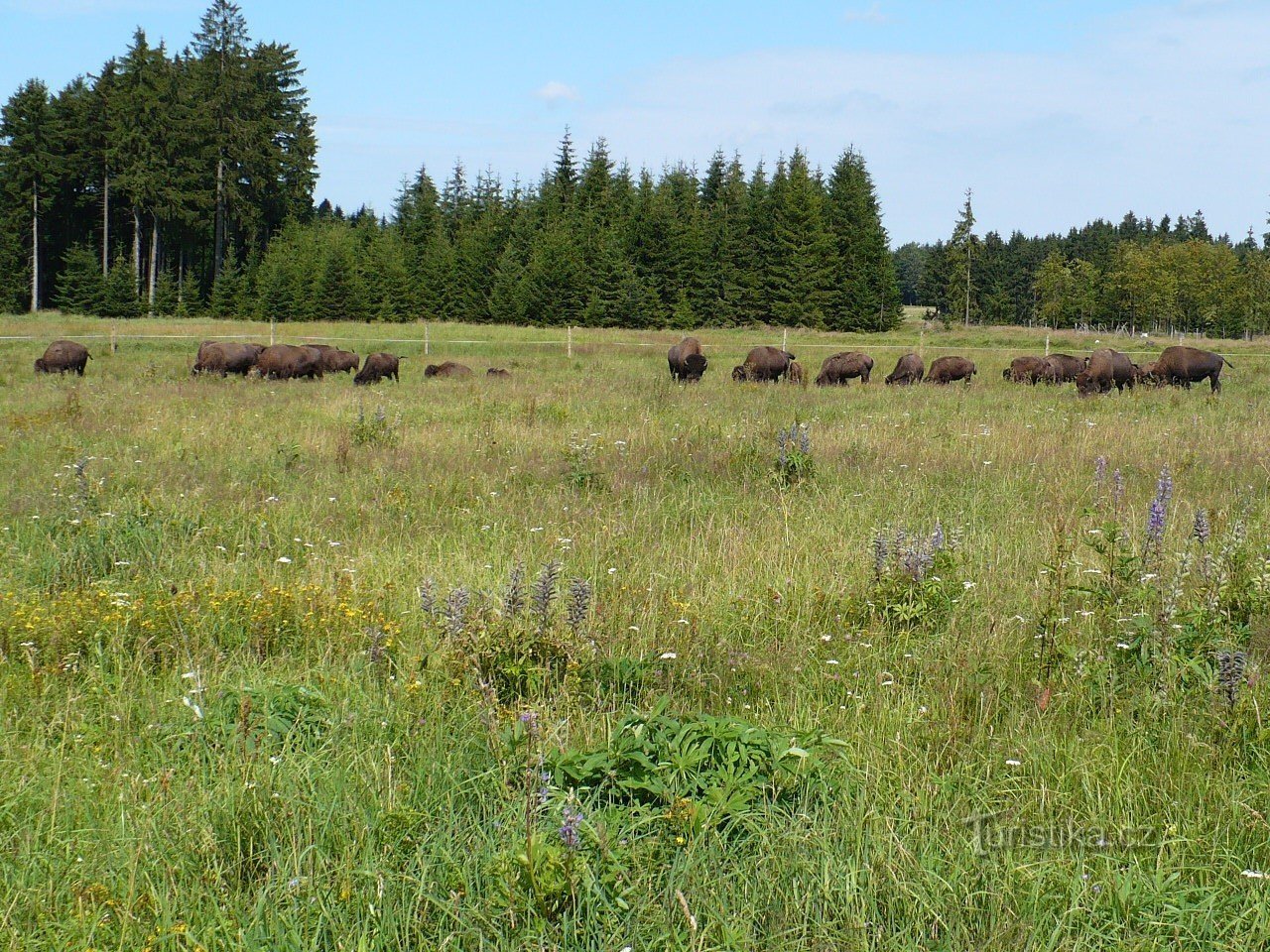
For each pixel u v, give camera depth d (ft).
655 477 36.32
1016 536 27.12
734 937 10.49
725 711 16.88
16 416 50.75
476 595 20.34
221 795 13.09
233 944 10.40
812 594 22.38
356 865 11.72
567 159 278.67
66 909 11.03
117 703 16.06
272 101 255.29
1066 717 16.05
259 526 27.99
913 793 13.73
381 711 15.78
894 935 10.82
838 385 84.48
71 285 213.05
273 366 85.61
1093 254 369.71
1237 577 20.63
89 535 26.45
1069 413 58.44
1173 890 11.71
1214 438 45.27
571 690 16.75
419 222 254.88
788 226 221.87
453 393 69.62
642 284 215.10
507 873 11.16
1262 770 14.25
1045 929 11.03
